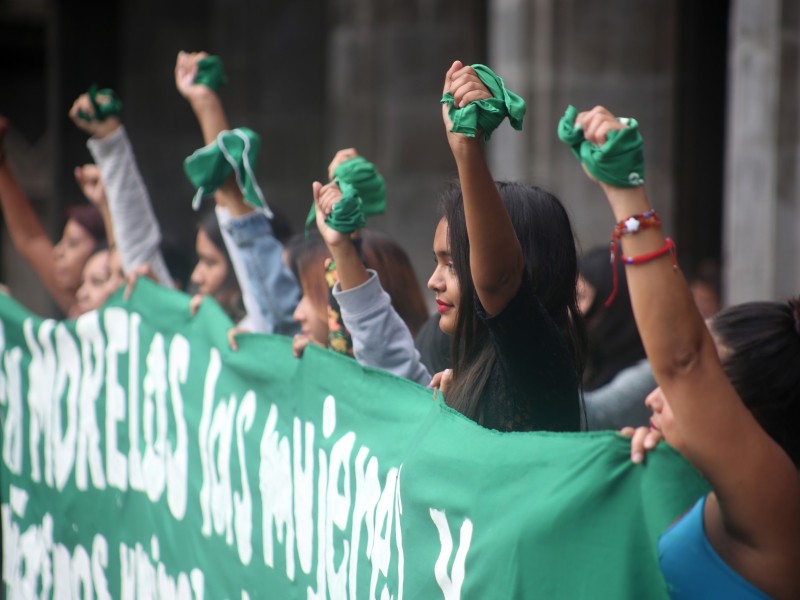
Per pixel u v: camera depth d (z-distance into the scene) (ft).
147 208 28.07
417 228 59.41
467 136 14.52
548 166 45.78
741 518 11.73
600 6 45.78
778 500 11.68
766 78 33.17
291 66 75.36
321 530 18.71
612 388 22.77
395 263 22.53
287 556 19.85
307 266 22.47
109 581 26.81
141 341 25.45
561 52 45.65
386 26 59.06
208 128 24.72
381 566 16.65
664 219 46.98
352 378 18.17
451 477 14.90
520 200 16.87
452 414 15.38
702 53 48.47
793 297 14.76
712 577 11.89
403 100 59.16
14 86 108.06
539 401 15.69
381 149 59.36
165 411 24.48
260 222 23.89
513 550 13.52
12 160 108.06
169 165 81.87
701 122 48.42
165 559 24.32
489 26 58.85
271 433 20.49
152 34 81.71
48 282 33.06
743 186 34.14
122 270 28.32
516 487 13.73
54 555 29.27
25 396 30.76
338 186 19.84
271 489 20.43
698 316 12.00
